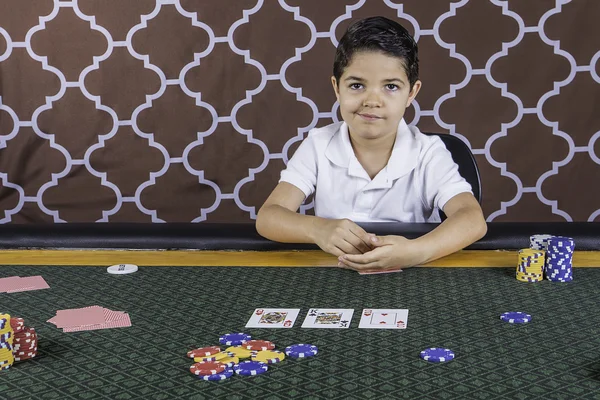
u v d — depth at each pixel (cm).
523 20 272
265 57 279
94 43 283
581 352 97
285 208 161
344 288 127
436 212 181
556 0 271
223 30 279
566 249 127
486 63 276
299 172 180
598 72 274
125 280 133
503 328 106
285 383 89
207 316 114
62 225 162
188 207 293
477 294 122
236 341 103
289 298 122
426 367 93
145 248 156
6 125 290
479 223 149
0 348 93
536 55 274
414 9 273
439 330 106
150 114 286
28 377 92
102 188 293
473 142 281
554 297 120
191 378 91
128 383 90
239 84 282
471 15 273
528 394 84
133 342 103
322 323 110
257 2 276
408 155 176
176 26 279
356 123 162
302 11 276
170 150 289
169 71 283
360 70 155
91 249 155
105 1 279
